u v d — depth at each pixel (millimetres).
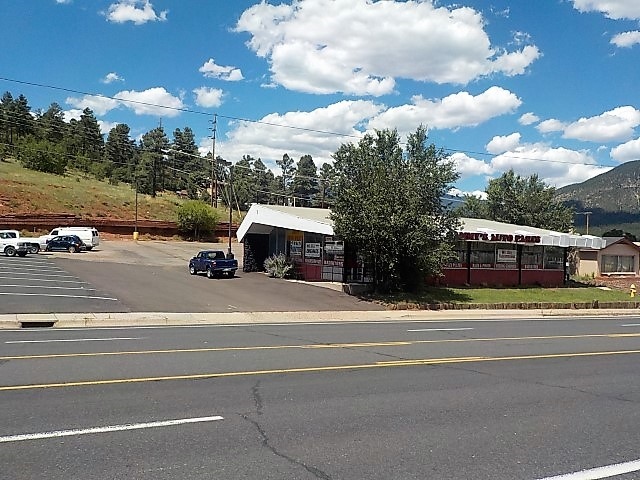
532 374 11438
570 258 48156
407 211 27906
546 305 31625
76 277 31641
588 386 10445
